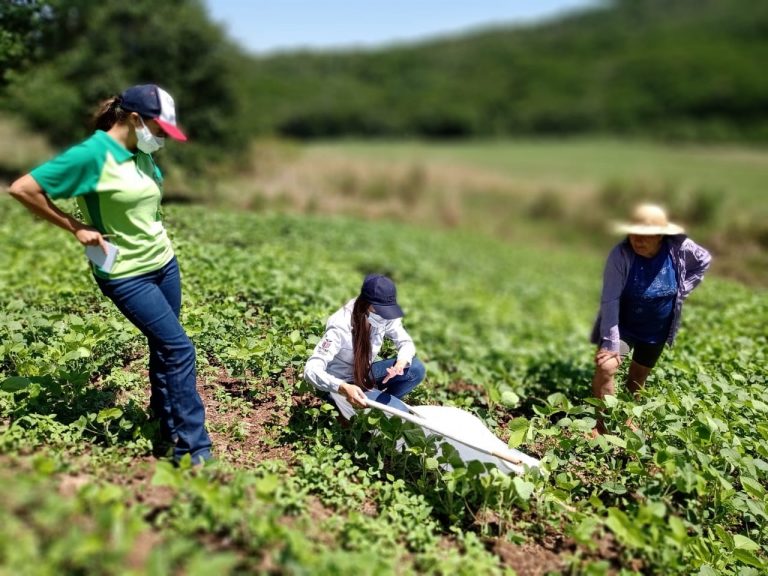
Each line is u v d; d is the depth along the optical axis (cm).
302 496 360
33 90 1334
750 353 645
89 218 341
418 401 532
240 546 300
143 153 352
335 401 441
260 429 447
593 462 445
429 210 2483
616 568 363
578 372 657
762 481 459
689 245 477
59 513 247
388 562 307
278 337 529
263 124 2361
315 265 953
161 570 235
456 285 1338
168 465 320
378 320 424
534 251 2186
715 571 361
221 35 1897
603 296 482
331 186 2466
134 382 466
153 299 350
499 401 488
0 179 1492
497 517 397
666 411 456
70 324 492
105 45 1728
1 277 664
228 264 720
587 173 4088
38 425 384
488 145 6844
